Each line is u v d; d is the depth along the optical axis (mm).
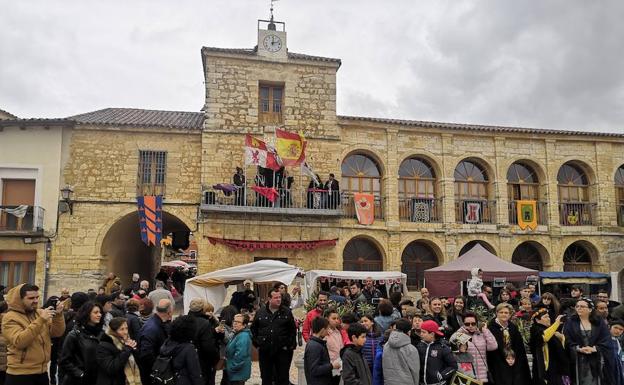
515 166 25312
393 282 18578
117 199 20703
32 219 20094
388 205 23000
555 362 7656
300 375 9281
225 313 9211
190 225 21062
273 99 22766
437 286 17422
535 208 24422
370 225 22641
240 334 8117
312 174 21297
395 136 23516
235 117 21875
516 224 24391
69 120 20531
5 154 20453
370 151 23266
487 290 14797
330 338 7934
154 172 21297
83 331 6508
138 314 8758
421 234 23219
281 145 20703
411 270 23859
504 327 7684
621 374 7609
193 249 36750
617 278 22953
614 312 8812
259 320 9008
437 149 24047
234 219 21062
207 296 14391
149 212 19938
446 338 8594
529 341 8438
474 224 23828
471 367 7281
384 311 8797
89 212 20500
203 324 7504
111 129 20984
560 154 25188
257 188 20656
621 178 26203
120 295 10672
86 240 20297
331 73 23109
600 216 25016
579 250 25594
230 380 7992
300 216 21562
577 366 7621
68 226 20312
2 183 20438
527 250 25062
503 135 24562
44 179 20469
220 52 21969
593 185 25438
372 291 16094
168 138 21516
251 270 14367
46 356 6457
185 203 21125
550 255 24219
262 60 22406
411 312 8180
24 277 20141
